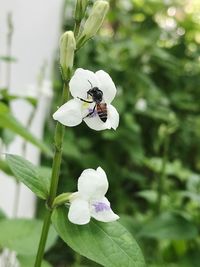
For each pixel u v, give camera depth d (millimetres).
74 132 322
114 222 89
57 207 86
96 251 84
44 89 236
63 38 81
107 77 82
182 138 351
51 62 287
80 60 305
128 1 388
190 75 391
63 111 79
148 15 387
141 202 316
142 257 86
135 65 338
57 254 251
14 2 227
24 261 143
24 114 249
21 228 133
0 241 128
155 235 171
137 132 309
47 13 270
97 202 82
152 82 345
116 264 84
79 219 80
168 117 262
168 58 337
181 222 175
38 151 272
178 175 277
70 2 334
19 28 236
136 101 318
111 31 411
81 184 82
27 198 255
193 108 358
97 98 80
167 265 203
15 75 239
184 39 412
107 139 309
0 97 175
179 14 406
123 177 305
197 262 192
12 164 88
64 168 271
